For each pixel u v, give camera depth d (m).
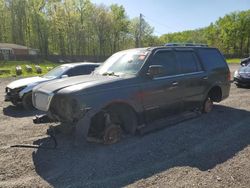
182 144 5.54
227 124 6.85
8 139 6.11
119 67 6.22
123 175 4.32
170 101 6.44
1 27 77.75
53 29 75.56
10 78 22.06
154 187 3.96
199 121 7.11
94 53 79.31
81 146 5.48
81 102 4.91
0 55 56.34
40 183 4.14
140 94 5.75
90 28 76.94
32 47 77.56
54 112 5.27
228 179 4.16
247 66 13.76
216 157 4.94
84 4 75.56
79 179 4.23
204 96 7.56
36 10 74.69
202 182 4.08
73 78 5.81
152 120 6.20
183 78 6.74
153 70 5.76
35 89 5.59
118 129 5.58
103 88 5.21
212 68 7.79
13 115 8.69
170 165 4.64
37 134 6.43
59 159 4.95
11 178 4.30
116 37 82.88
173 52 6.79
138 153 5.12
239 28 85.44
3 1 76.75
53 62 55.81
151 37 84.81
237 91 12.13
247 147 5.38
